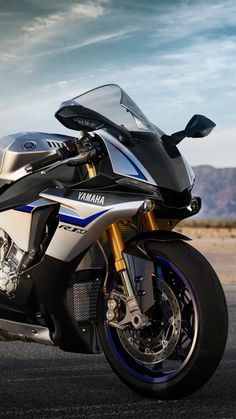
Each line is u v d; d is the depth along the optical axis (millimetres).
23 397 4598
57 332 4879
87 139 4723
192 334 4586
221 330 4434
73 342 4863
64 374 5301
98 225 4617
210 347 4410
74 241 4707
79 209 4664
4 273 5008
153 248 4602
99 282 4867
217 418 4094
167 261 4555
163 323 4527
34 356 6000
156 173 4523
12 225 5000
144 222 4766
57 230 4746
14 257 5020
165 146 4758
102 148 4664
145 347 4574
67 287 4793
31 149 5066
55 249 4766
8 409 4305
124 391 4781
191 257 4527
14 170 5074
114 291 4707
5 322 5078
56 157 4812
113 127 4707
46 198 4844
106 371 5414
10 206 4996
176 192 4523
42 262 4828
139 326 4504
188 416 4137
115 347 4766
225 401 4484
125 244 4695
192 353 4445
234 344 6551
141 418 4105
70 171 4836
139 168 4543
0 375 5262
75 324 4801
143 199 4484
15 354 6086
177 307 4473
